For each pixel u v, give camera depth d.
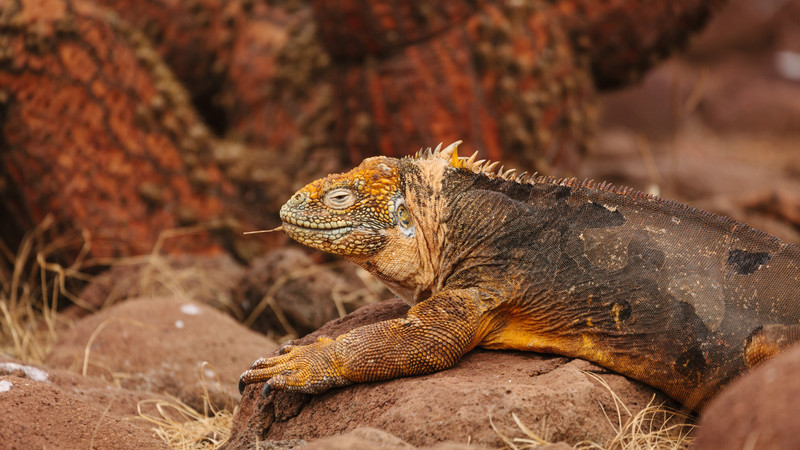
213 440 9.47
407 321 7.76
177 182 17.42
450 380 7.56
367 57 18.08
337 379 7.77
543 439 7.05
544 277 8.03
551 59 18.67
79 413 8.08
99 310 15.50
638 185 32.94
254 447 7.82
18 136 16.09
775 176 36.41
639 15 20.25
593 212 8.27
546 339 8.14
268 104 20.45
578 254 8.07
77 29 16.70
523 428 6.97
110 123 16.89
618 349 7.95
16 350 13.80
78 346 12.52
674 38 21.42
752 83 47.75
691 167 35.22
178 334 12.57
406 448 6.48
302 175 18.73
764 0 48.81
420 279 8.30
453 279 8.20
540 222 8.20
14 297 15.08
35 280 16.39
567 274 8.02
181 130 17.81
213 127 22.59
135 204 16.92
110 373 11.84
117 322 12.72
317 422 7.96
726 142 44.94
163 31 21.70
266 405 8.42
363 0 17.22
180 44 21.73
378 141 18.38
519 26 18.17
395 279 8.30
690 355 7.79
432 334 7.67
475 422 7.05
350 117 18.70
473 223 8.22
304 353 7.96
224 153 18.48
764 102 46.41
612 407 7.65
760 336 7.49
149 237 16.86
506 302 8.04
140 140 17.19
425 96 17.84
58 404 8.06
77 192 16.39
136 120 17.19
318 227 7.98
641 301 7.91
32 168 16.14
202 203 17.67
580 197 8.33
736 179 34.06
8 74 16.08
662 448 7.62
